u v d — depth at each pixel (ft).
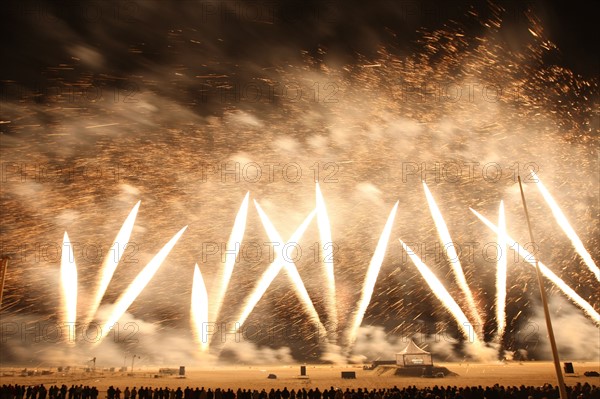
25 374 151.43
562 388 49.96
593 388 74.02
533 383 107.45
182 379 131.44
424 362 135.95
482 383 109.81
